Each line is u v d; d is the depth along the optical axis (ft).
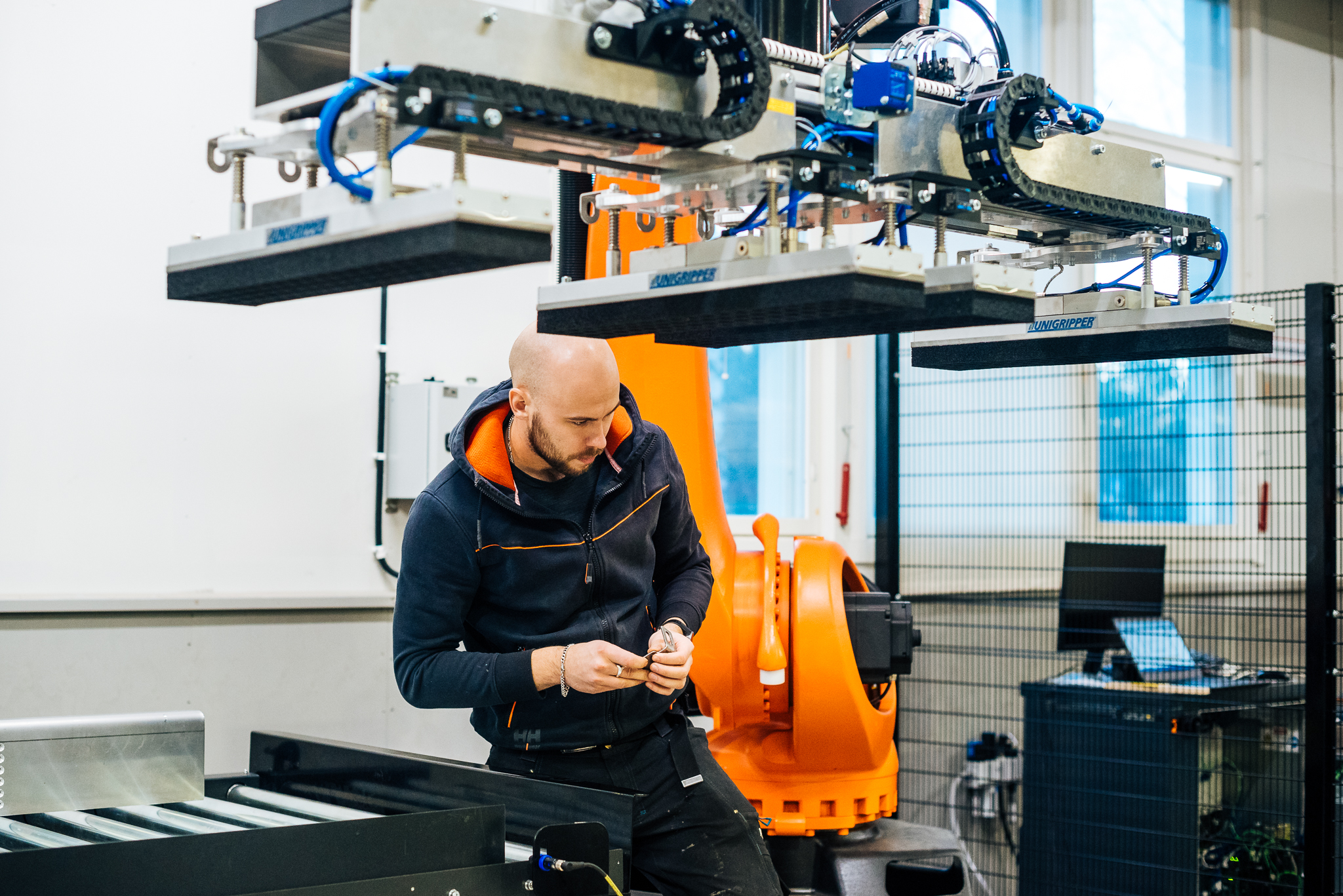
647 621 6.12
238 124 8.39
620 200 4.54
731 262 4.09
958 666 12.41
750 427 11.98
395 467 8.97
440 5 3.43
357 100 3.50
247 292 4.17
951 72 4.98
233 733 8.11
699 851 5.90
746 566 7.53
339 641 8.67
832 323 4.54
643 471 6.14
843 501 12.25
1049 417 13.08
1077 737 10.90
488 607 5.90
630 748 5.95
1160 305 5.37
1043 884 11.00
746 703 7.39
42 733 4.78
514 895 4.10
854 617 7.29
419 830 3.97
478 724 6.15
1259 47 15.55
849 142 4.48
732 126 3.89
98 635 7.55
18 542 7.41
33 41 7.48
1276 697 10.67
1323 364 8.93
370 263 3.55
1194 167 14.87
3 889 3.21
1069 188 4.75
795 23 4.77
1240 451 14.60
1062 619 11.36
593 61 3.73
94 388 7.72
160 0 8.02
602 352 5.47
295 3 3.69
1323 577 8.86
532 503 5.82
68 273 7.62
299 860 3.72
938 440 12.38
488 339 9.68
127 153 7.88
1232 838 10.78
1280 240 15.67
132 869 3.42
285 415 8.55
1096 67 14.07
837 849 7.50
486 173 9.51
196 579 8.10
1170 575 13.85
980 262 4.38
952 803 12.17
